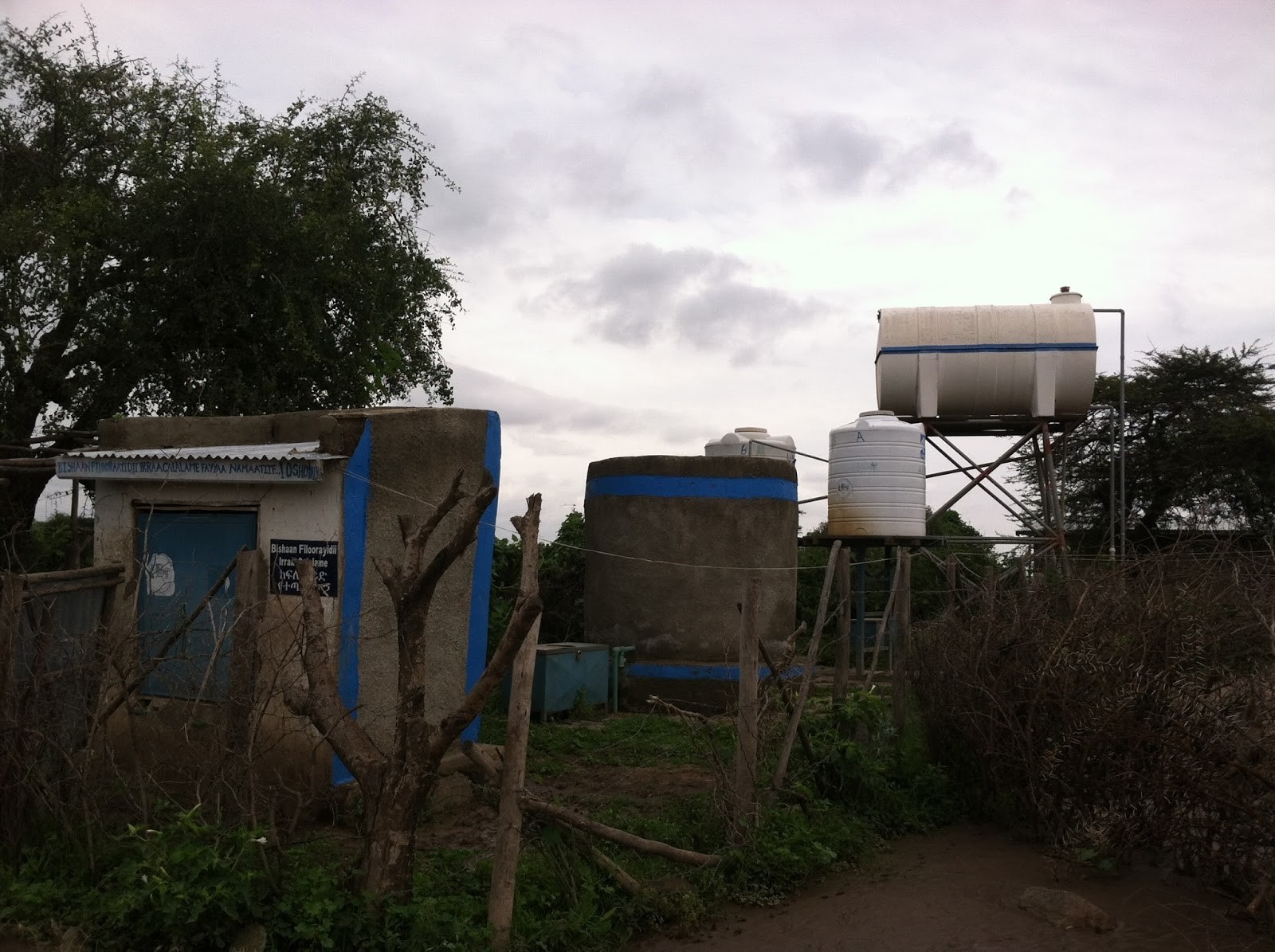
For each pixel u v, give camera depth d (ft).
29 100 52.85
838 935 19.07
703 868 21.20
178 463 26.27
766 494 44.27
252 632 21.42
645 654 43.68
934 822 26.21
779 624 44.21
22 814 20.59
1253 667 20.68
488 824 25.75
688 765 32.53
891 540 49.47
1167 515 90.27
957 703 26.48
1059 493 61.26
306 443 25.90
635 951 18.88
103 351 50.31
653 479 44.21
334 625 21.86
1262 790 19.30
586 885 19.63
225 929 17.06
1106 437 99.66
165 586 27.22
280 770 24.40
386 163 59.06
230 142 50.70
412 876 18.28
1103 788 22.11
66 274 47.57
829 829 23.62
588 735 36.45
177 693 24.89
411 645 17.99
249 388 51.60
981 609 26.61
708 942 19.13
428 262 60.18
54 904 18.61
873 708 28.30
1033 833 24.58
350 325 55.31
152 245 48.96
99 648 22.38
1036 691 23.39
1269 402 97.45
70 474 28.19
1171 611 21.43
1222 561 23.02
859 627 49.29
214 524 26.66
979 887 21.21
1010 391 57.06
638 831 23.45
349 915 17.21
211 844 18.78
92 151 53.67
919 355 57.52
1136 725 21.31
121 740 25.20
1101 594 23.68
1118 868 21.85
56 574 22.45
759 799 23.34
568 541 54.39
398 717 18.11
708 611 43.45
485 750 27.89
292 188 53.42
